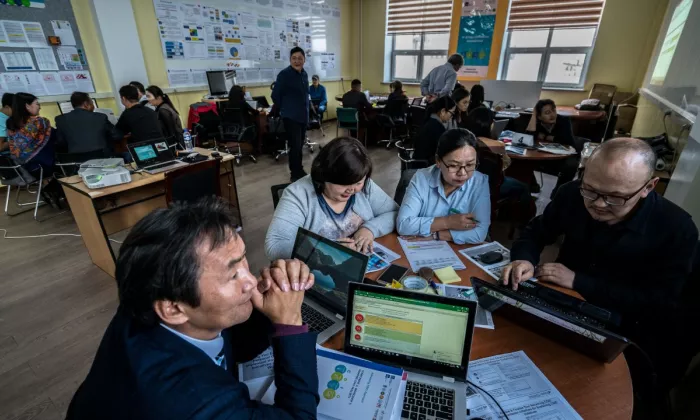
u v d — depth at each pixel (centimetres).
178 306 53
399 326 81
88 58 443
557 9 564
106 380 52
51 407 144
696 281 117
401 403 72
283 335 67
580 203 124
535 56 611
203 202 58
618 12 524
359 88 585
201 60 557
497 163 228
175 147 277
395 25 739
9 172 313
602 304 112
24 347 174
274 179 433
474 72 663
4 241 282
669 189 196
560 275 115
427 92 517
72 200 225
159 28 497
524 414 73
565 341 89
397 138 634
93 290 219
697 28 248
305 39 708
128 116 345
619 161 92
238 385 57
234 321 59
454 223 145
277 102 394
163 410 47
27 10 384
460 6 640
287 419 57
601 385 79
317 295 106
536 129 334
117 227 264
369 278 117
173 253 49
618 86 554
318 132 712
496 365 85
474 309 74
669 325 118
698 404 125
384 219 151
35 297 212
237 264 56
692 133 183
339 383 74
